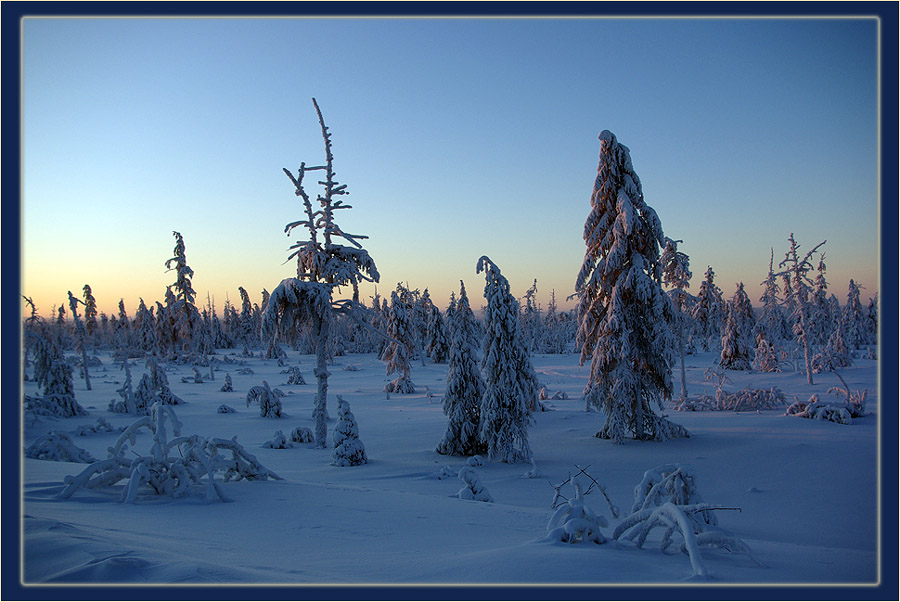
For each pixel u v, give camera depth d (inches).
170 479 365.7
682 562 215.3
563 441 970.1
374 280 1056.8
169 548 213.0
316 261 1005.2
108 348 4972.9
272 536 266.2
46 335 1325.0
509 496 599.5
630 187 964.0
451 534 293.1
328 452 906.7
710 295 2361.0
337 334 1065.5
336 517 326.3
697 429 1001.5
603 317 1001.5
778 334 3029.0
